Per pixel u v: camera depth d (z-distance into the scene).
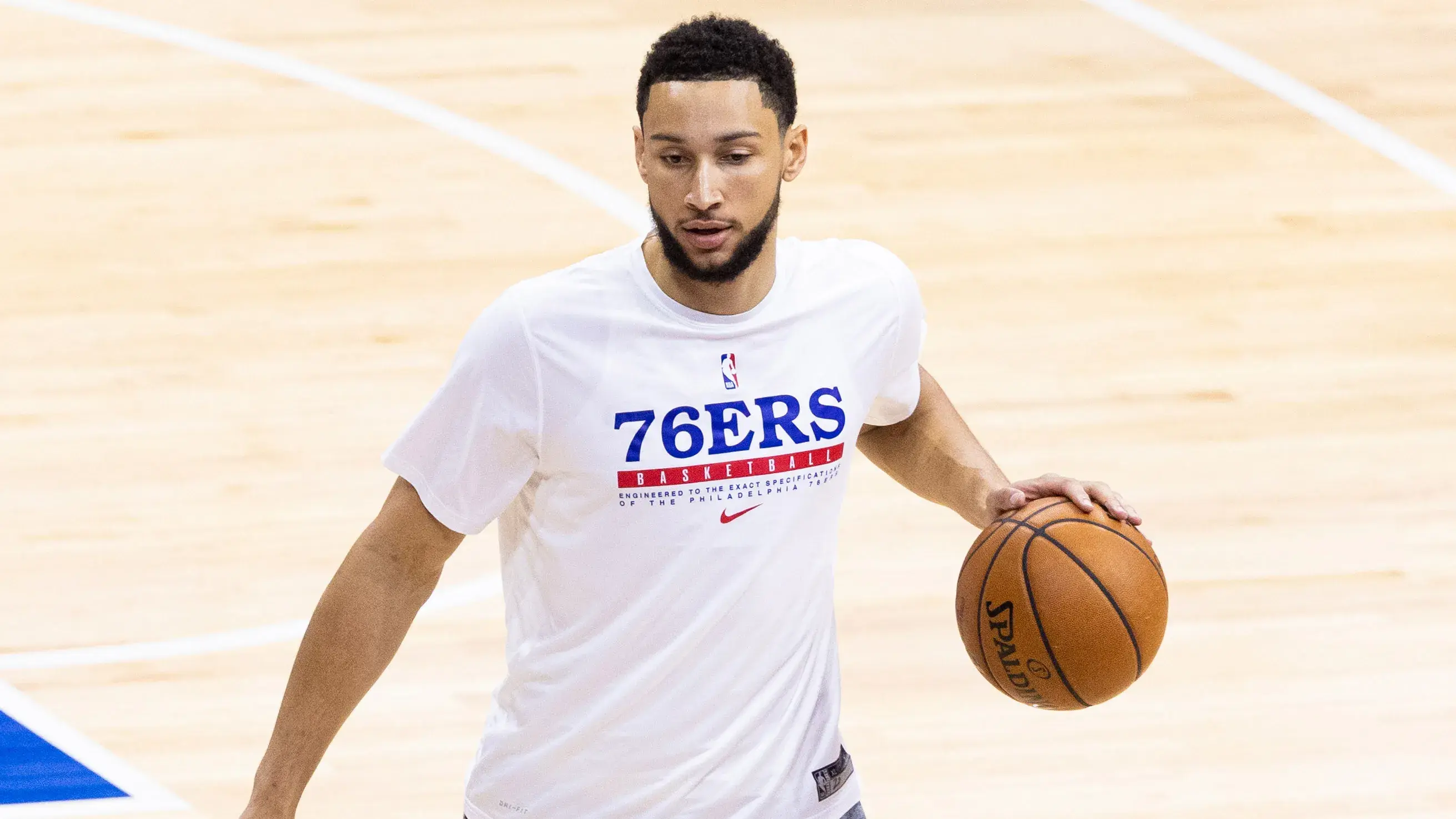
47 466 16.91
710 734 7.71
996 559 8.02
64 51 26.44
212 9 28.03
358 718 13.46
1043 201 22.31
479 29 27.23
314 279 20.41
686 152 7.02
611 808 7.88
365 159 23.31
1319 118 24.72
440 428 7.54
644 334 7.43
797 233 21.36
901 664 14.15
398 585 7.87
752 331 7.50
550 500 7.61
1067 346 19.14
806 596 7.79
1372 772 12.96
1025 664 7.94
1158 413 17.94
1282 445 17.42
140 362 18.70
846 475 7.88
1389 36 27.53
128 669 14.05
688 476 7.43
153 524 16.05
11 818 12.16
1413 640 14.50
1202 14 28.16
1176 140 24.00
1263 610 14.88
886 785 12.70
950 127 24.20
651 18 27.61
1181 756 13.11
